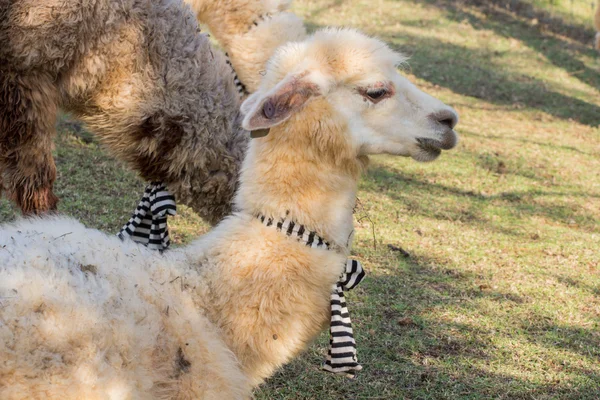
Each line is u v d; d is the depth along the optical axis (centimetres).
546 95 1364
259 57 524
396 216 767
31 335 244
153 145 449
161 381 277
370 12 1608
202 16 542
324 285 319
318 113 315
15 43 439
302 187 316
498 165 995
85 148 793
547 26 1709
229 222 324
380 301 568
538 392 463
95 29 444
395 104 331
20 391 240
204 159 448
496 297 604
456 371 479
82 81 453
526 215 834
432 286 611
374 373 470
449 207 823
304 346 325
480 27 1641
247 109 329
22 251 269
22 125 452
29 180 461
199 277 307
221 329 304
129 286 281
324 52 322
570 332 555
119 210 650
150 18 450
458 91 1298
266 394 434
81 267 276
